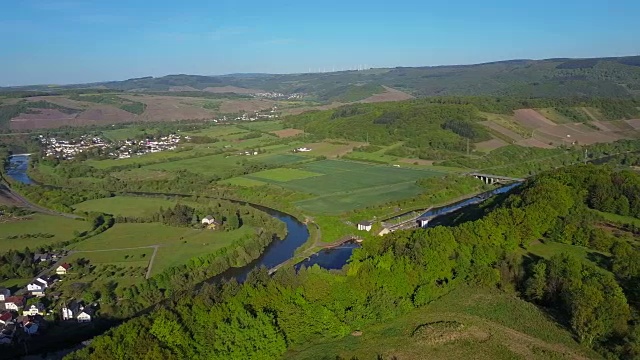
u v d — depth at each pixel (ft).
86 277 545.85
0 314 456.04
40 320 449.48
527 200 557.33
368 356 340.80
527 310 395.55
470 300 417.28
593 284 380.99
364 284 410.11
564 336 357.00
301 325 371.56
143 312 478.18
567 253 454.40
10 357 404.16
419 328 372.58
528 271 444.55
